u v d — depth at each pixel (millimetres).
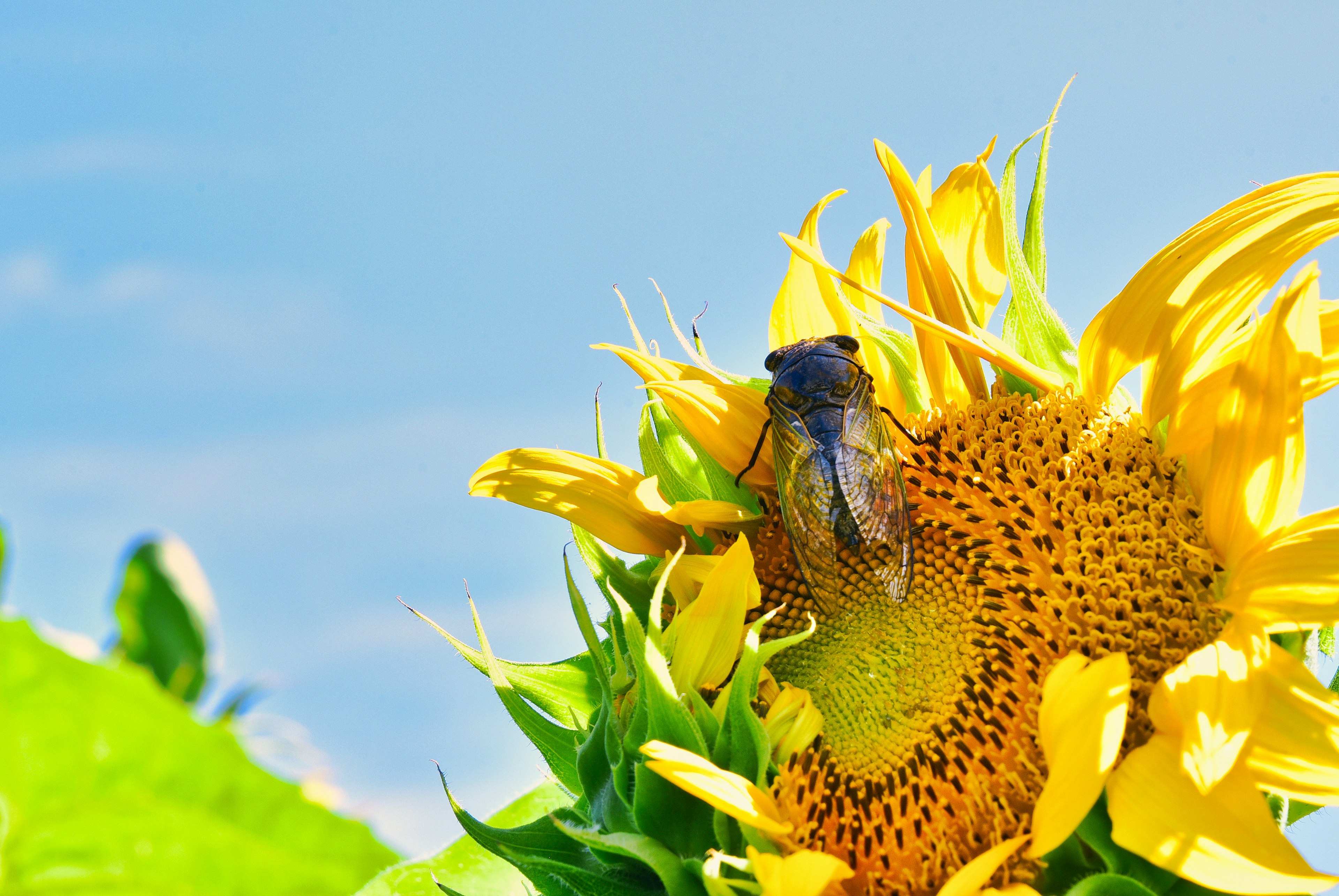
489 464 729
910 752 694
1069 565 695
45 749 671
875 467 714
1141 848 665
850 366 723
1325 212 699
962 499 709
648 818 689
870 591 712
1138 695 683
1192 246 704
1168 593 689
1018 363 708
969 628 701
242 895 682
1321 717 668
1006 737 690
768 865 671
